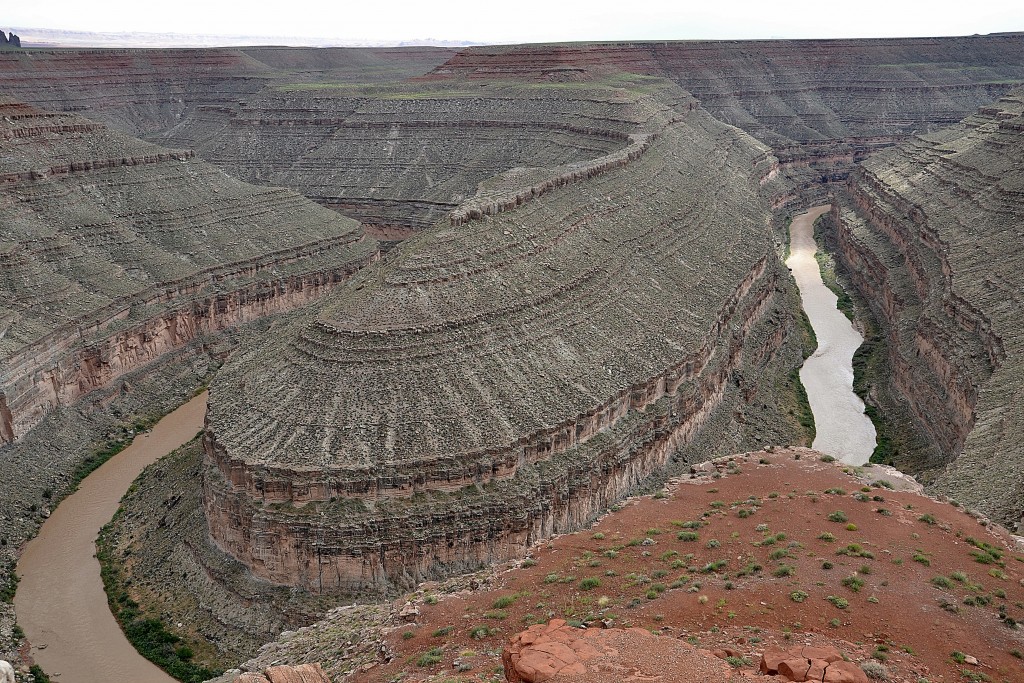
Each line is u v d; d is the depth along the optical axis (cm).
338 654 5022
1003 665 4062
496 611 4903
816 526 5641
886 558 5138
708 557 5306
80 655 6550
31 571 7619
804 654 3675
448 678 4047
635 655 3634
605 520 6122
